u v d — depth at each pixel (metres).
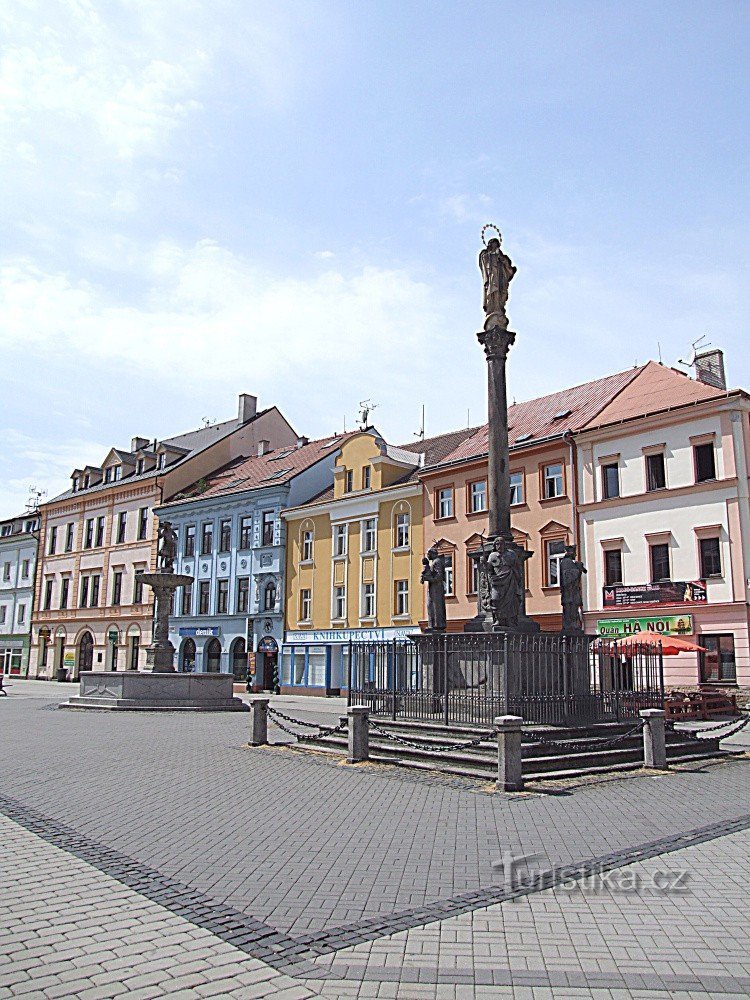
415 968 5.24
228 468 58.44
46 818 9.77
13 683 57.41
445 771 13.10
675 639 27.89
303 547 46.97
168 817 9.86
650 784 12.44
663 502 31.41
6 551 70.38
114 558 59.09
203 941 5.67
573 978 5.10
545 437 35.69
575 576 18.86
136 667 56.00
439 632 18.94
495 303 19.45
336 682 43.59
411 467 44.31
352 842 8.59
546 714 15.08
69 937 5.71
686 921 6.16
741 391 29.59
